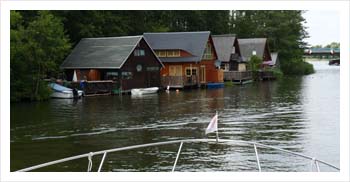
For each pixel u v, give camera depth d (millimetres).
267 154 16359
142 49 44000
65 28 47281
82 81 39188
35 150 17516
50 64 37219
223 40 59469
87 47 44906
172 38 50750
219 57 58094
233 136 19828
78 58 43750
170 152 16797
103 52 43344
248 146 17641
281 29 80500
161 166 14898
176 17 67000
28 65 35719
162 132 21016
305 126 22109
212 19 73625
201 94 40688
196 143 18281
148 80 44625
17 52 34906
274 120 24141
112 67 41031
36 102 34688
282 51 79875
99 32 49469
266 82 57188
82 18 47906
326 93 39594
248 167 14641
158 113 27422
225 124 23016
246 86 50531
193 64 49125
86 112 28141
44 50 36281
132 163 15305
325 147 17406
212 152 16719
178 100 35250
